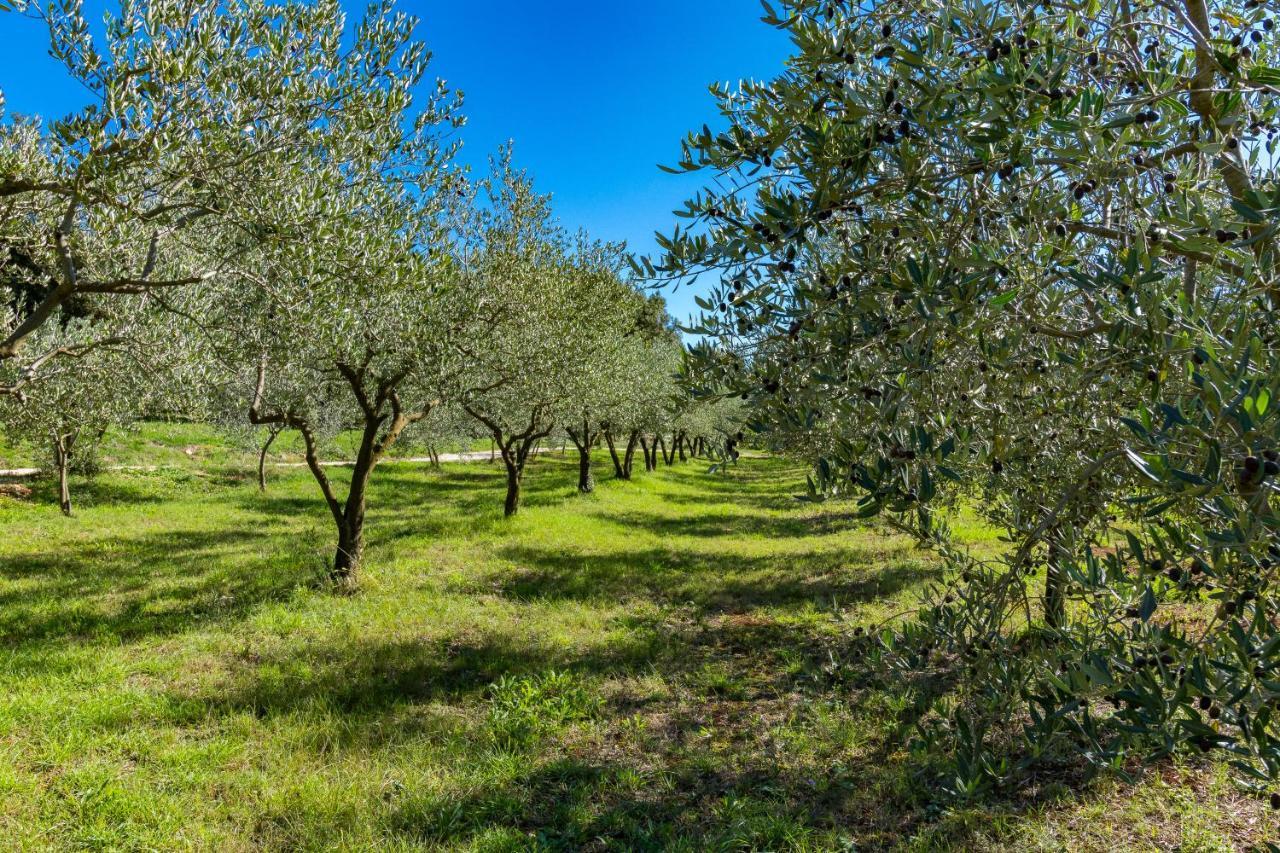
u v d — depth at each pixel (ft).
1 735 17.80
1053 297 7.65
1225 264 6.30
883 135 7.16
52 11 11.68
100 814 14.57
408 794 16.10
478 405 51.62
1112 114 6.52
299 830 14.60
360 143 17.92
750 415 8.72
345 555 33.83
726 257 8.12
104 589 33.27
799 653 25.53
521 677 22.95
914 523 9.37
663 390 78.84
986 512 12.90
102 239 16.66
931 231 7.13
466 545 46.19
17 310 27.94
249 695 21.08
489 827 15.01
